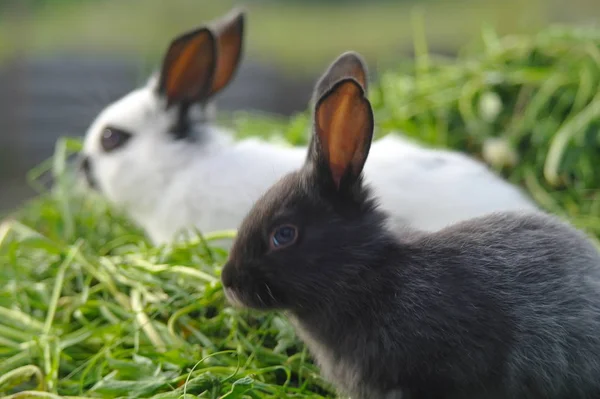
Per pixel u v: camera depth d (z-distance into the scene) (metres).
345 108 4.78
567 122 7.75
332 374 4.99
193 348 5.39
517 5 16.52
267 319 5.55
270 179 6.86
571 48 8.50
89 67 14.66
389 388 4.80
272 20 21.23
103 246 7.09
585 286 4.74
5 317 6.02
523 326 4.65
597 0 15.59
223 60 7.49
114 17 20.08
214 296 5.67
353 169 4.85
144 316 5.62
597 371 4.69
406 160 6.82
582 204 7.37
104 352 5.37
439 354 4.68
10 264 6.79
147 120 7.32
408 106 8.41
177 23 19.80
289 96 15.05
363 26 20.09
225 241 6.75
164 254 6.12
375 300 4.79
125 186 7.34
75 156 10.45
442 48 16.39
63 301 6.09
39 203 8.00
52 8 20.38
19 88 14.28
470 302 4.69
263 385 4.91
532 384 4.67
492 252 4.83
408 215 6.53
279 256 4.81
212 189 6.94
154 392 5.03
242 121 9.18
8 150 13.91
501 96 8.27
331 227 4.84
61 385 5.34
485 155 7.96
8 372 5.47
